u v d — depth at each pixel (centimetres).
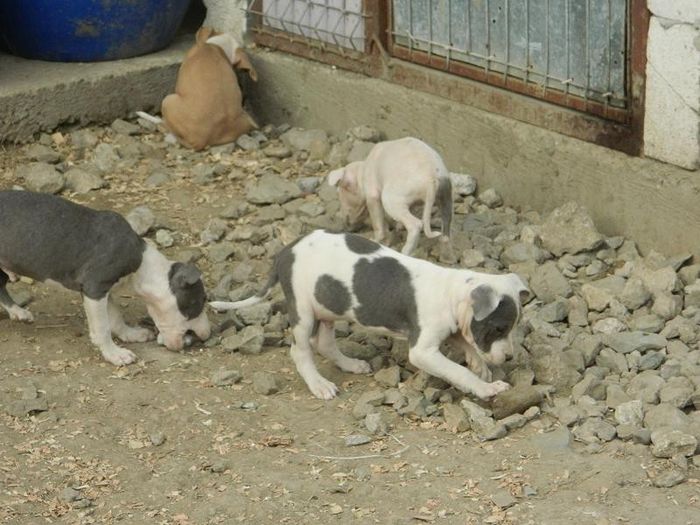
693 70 913
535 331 864
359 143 1159
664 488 696
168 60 1277
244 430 774
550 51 1020
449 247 965
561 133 1027
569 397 797
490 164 1087
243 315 911
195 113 1195
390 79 1159
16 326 905
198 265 1006
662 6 919
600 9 974
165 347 883
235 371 834
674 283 902
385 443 753
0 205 843
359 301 790
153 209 1098
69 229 838
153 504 697
